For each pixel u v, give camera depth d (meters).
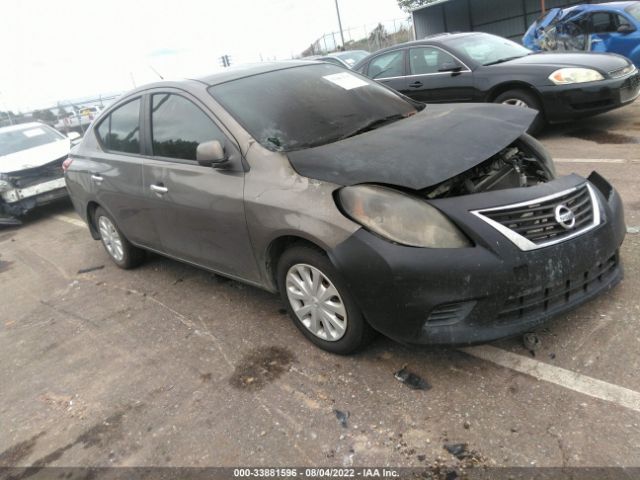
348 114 3.53
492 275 2.38
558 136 7.40
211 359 3.27
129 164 4.14
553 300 2.56
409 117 3.61
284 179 2.92
